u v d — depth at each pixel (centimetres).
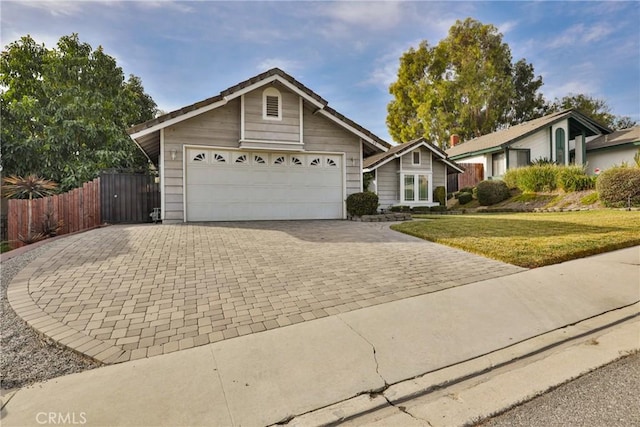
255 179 1077
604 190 1253
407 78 3406
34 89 1673
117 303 382
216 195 1036
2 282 453
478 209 1669
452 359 286
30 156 1445
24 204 879
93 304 378
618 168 1278
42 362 275
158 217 1130
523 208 1508
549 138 1998
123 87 1858
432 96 3228
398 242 716
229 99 992
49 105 1580
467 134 3222
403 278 475
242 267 522
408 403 234
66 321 337
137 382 245
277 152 1094
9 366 268
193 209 1013
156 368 263
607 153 2031
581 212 1216
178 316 352
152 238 729
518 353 298
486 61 3192
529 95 3725
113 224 1094
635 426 204
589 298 417
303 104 1108
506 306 389
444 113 3206
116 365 267
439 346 304
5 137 1441
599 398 235
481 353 297
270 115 1060
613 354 299
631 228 795
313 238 756
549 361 289
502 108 3303
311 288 435
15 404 222
